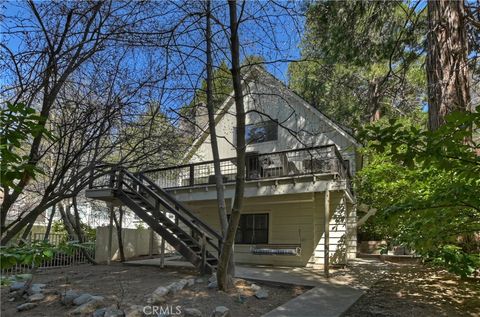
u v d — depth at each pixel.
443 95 8.00
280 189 11.30
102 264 12.82
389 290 7.39
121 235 14.07
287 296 7.21
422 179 5.55
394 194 8.67
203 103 7.59
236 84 6.52
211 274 8.87
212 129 8.16
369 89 14.99
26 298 7.14
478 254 6.30
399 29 10.77
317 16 10.58
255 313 5.98
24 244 2.23
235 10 6.36
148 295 6.74
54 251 2.15
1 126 2.37
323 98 14.85
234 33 6.34
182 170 14.75
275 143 14.70
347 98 14.91
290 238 12.57
